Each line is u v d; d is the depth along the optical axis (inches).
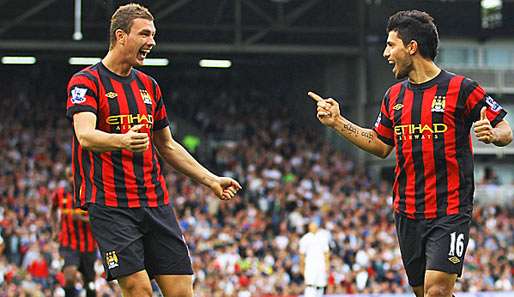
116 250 472.1
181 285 490.3
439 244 499.5
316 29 2719.0
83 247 997.8
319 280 1214.3
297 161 2726.4
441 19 2669.8
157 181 491.8
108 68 488.7
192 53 2773.1
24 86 3115.2
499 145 502.0
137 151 448.8
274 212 2256.4
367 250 1888.5
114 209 476.7
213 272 1681.8
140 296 473.1
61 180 2166.6
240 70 3282.5
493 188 2475.4
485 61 2721.5
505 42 2726.4
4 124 2714.1
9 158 2471.7
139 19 484.7
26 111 2901.1
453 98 504.1
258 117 3122.5
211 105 3206.2
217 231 1989.4
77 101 472.1
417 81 515.5
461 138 506.0
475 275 1775.3
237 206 2268.7
